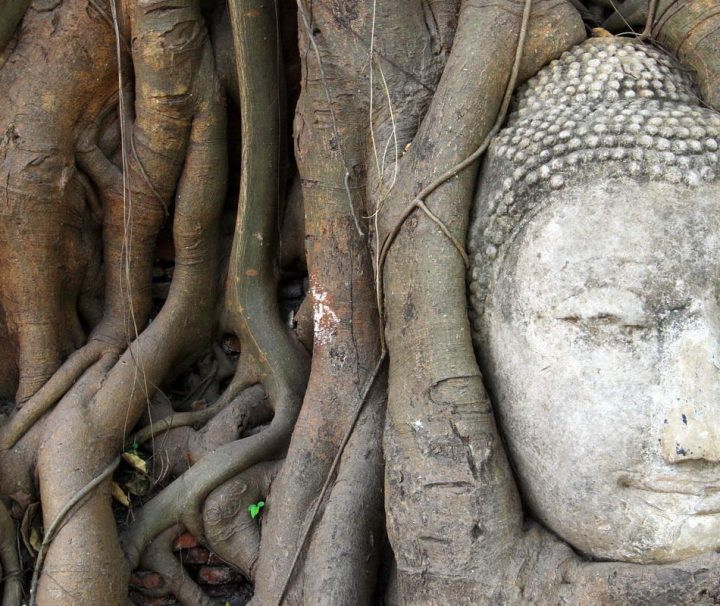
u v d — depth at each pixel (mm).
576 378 2539
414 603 2680
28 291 3641
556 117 2729
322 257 3379
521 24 2877
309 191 3379
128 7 3531
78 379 3652
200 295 3840
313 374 3406
